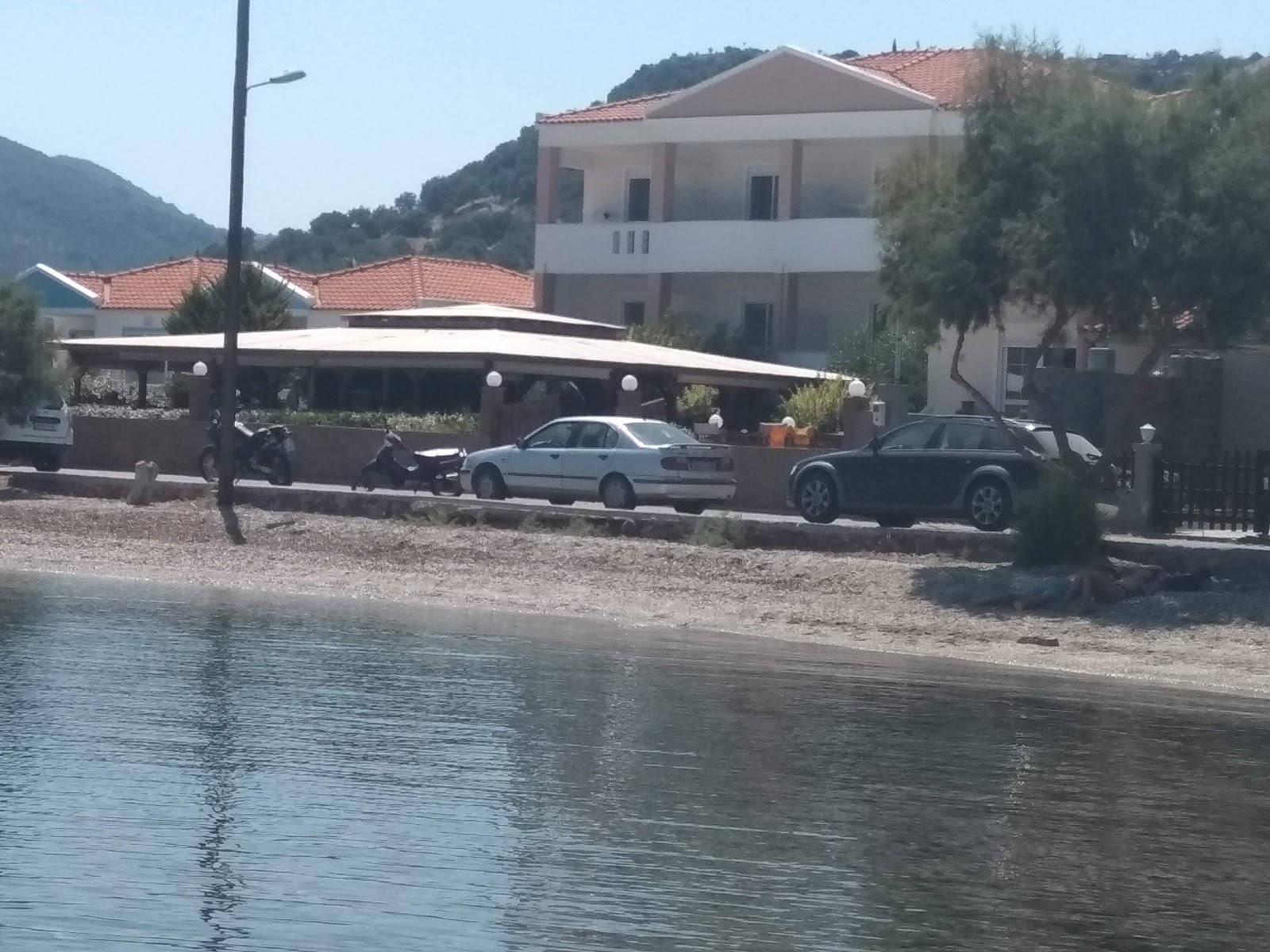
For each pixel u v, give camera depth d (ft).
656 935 27.45
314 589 78.02
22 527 96.27
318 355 121.19
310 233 463.83
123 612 67.26
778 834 34.32
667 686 52.65
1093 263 72.28
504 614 71.61
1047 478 79.25
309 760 39.86
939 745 44.50
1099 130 72.02
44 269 206.69
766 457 104.27
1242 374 105.40
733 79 152.25
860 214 151.02
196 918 27.68
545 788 37.76
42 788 36.35
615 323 166.81
